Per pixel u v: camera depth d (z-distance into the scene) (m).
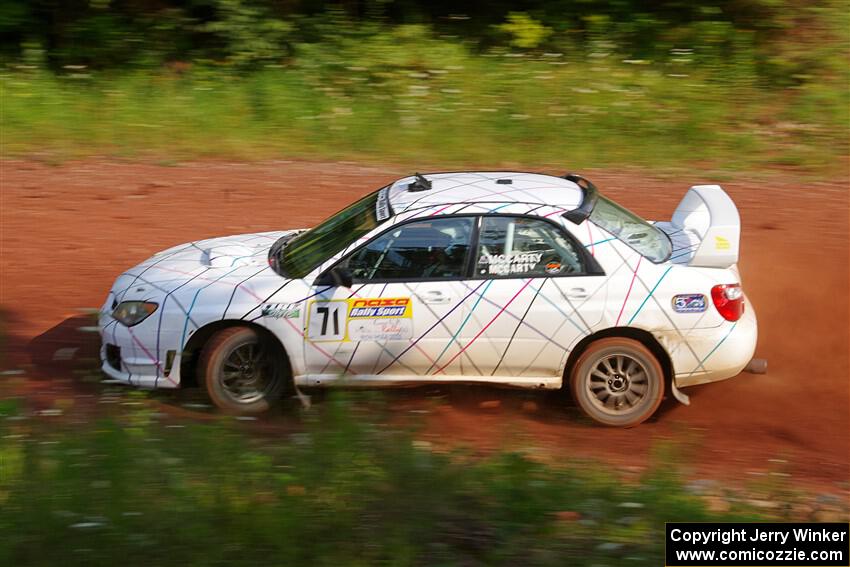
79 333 11.95
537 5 24.12
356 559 6.59
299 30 23.02
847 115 20.80
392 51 22.25
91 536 6.66
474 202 9.82
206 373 9.68
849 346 12.21
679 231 10.58
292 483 7.51
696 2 23.42
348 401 9.29
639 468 8.68
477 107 21.02
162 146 19.80
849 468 9.11
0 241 15.06
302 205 16.75
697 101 21.27
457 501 7.48
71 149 19.52
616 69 22.47
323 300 9.59
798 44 22.95
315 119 20.73
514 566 6.64
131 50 22.94
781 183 18.03
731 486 8.44
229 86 22.06
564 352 9.66
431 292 9.58
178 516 6.92
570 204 9.91
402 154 19.50
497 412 10.18
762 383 11.24
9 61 22.78
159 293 9.91
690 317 9.62
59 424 8.85
